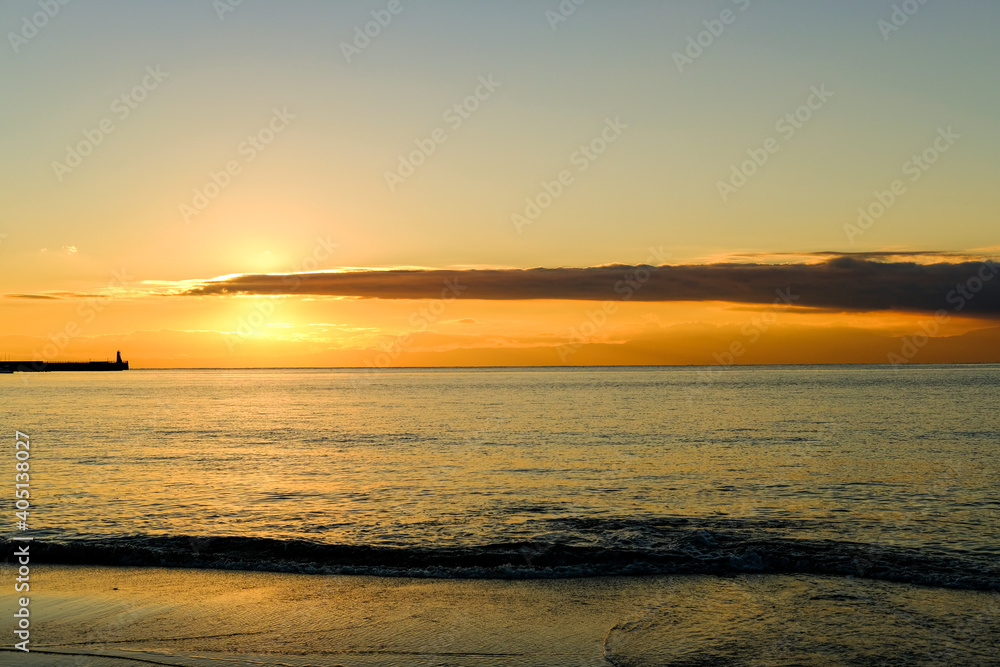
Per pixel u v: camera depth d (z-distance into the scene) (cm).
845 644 985
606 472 2709
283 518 1883
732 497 2164
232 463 3038
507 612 1123
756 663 925
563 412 6288
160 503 2100
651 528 1738
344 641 1002
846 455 3161
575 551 1499
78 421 5569
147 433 4534
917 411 5834
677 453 3297
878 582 1268
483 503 2089
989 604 1148
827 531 1689
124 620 1091
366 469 2844
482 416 5919
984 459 2998
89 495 2239
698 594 1209
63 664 925
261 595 1217
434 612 1126
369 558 1452
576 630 1044
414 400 8925
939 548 1509
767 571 1340
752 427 4575
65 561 1439
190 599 1195
